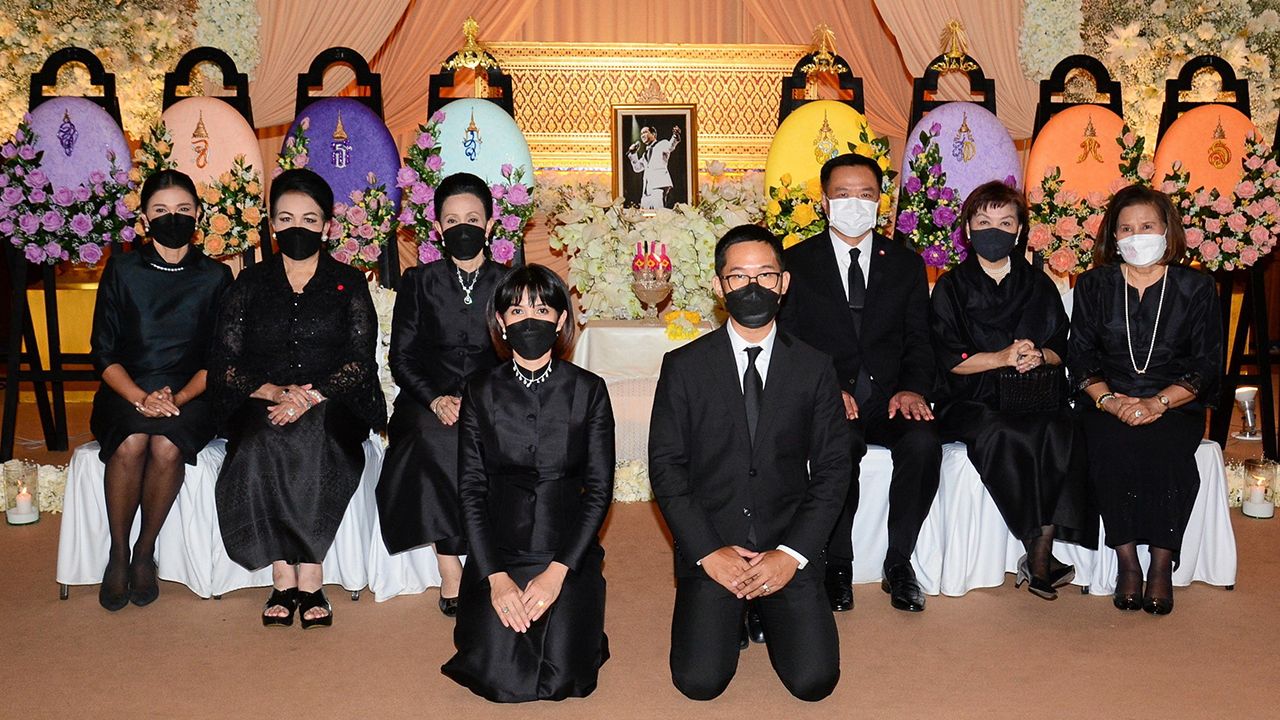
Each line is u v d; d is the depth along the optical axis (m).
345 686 3.29
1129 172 5.52
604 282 5.53
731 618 3.18
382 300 4.82
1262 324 5.67
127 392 3.96
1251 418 6.49
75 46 6.14
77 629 3.74
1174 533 3.89
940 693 3.24
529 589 3.16
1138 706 3.15
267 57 6.74
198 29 6.54
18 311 5.51
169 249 4.19
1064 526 3.98
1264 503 5.04
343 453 3.84
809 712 3.13
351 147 5.47
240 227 5.34
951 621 3.83
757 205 5.86
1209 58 5.74
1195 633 3.71
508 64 8.14
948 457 4.10
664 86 8.21
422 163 5.29
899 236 5.61
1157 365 4.14
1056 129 5.73
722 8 8.42
